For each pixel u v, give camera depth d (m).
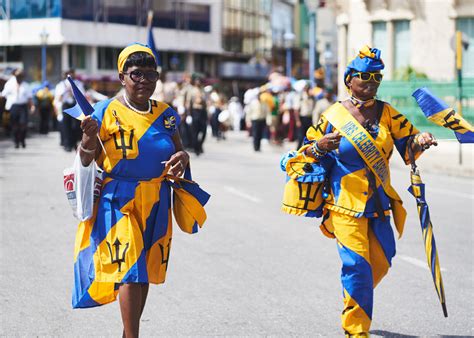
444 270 10.02
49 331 7.49
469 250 11.23
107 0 72.00
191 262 10.32
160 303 8.45
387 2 37.22
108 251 6.16
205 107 27.02
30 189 16.95
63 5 68.38
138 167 6.27
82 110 6.12
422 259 10.63
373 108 6.92
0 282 9.23
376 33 38.03
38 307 8.27
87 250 6.32
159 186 6.36
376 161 6.79
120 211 6.21
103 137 6.27
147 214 6.28
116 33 73.00
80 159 6.14
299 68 87.69
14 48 71.06
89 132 6.04
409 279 9.56
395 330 7.59
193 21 80.44
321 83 28.23
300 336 7.38
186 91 26.91
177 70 79.69
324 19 69.31
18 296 8.66
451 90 29.70
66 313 8.08
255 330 7.54
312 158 6.88
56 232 12.20
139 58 6.22
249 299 8.60
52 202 15.17
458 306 8.41
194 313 8.09
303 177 6.89
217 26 83.00
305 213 7.02
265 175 20.39
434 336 7.42
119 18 73.25
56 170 20.89
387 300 8.63
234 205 15.09
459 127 7.10
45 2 68.88
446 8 35.97
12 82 28.78
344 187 6.81
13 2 70.25
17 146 29.44
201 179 19.25
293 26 95.62
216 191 17.03
